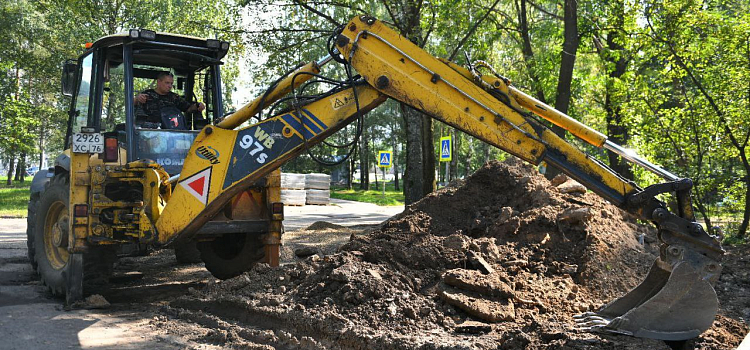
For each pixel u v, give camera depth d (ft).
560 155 15.70
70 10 90.02
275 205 22.26
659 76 43.75
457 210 23.08
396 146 178.91
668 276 14.57
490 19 48.88
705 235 14.01
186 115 24.45
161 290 23.39
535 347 13.29
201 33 65.21
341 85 18.06
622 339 13.50
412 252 18.88
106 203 20.12
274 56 46.80
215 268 24.41
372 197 122.72
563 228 20.63
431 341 14.08
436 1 42.37
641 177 40.55
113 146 20.47
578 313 16.60
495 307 16.17
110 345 15.38
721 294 19.94
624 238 21.81
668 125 39.24
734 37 35.70
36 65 104.22
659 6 42.91
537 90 52.70
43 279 22.40
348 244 20.22
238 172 18.52
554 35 53.78
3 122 85.71
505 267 18.86
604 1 51.16
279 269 20.52
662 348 12.85
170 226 19.10
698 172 37.63
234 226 21.80
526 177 23.50
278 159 18.35
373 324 15.52
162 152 22.29
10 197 89.35
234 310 18.10
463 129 16.16
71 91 24.90
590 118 57.26
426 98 16.42
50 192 22.26
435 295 17.07
